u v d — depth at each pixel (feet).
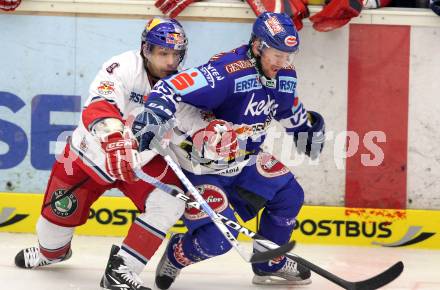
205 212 36.42
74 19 49.85
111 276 37.27
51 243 41.29
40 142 50.72
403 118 50.24
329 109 50.29
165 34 37.40
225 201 38.09
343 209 50.60
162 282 40.16
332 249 49.62
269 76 37.78
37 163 50.83
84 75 50.29
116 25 49.85
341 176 50.57
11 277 41.88
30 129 50.65
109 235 50.96
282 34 36.45
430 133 50.24
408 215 50.52
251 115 38.06
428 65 49.93
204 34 49.73
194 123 38.42
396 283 42.68
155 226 37.35
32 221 51.03
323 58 49.96
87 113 37.17
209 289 41.01
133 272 37.52
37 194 50.93
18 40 50.08
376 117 50.29
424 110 50.16
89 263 44.96
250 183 39.68
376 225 50.67
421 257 48.39
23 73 50.29
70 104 50.44
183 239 38.70
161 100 36.11
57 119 50.60
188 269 44.57
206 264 45.65
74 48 50.08
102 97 37.63
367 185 50.65
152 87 38.96
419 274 44.52
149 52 37.99
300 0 48.49
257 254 35.17
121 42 49.93
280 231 41.04
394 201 50.65
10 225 51.08
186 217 38.14
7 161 50.83
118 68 38.27
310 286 42.16
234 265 45.65
